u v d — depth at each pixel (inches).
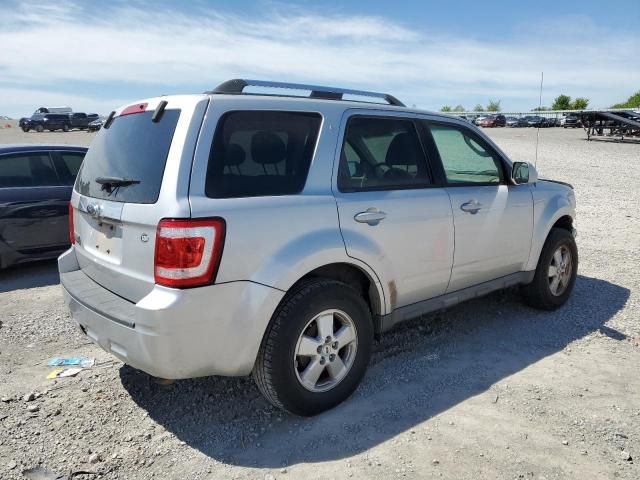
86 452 118.8
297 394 125.9
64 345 177.0
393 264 144.3
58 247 265.3
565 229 212.2
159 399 141.0
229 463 114.6
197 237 108.7
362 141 143.4
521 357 164.2
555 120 2096.5
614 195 497.4
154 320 108.0
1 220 246.5
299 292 124.0
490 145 180.4
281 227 120.6
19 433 125.4
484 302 214.1
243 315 116.0
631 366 157.9
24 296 228.4
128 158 125.3
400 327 188.4
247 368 120.5
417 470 111.0
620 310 205.2
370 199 138.9
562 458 114.7
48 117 1982.0
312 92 143.9
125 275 119.3
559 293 206.1
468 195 165.5
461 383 147.9
